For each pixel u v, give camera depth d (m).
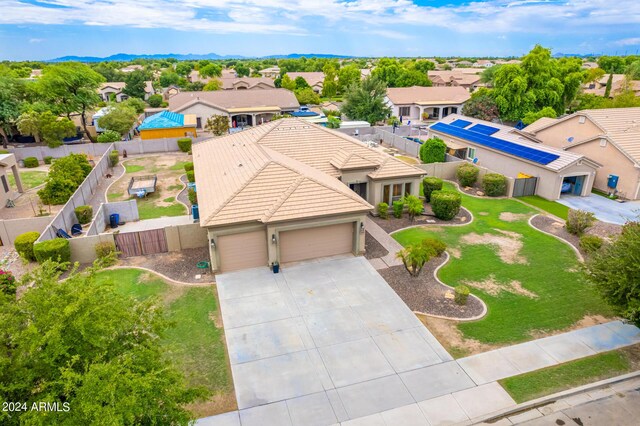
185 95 64.06
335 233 20.59
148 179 34.34
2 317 8.00
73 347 8.18
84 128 52.00
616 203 28.58
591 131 32.72
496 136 37.09
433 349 14.30
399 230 24.34
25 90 48.22
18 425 7.17
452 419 11.56
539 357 13.96
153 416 8.02
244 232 18.94
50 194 28.69
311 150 28.02
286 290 17.84
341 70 100.44
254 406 11.97
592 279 14.59
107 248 20.42
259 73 138.75
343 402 12.10
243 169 22.95
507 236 23.47
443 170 34.25
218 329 15.39
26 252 20.44
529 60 54.88
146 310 9.82
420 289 18.02
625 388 12.77
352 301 17.05
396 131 53.00
